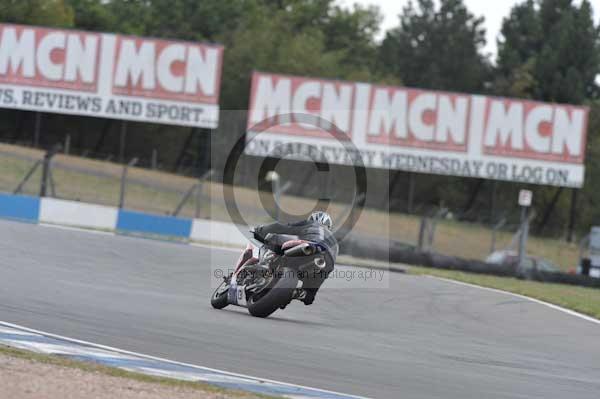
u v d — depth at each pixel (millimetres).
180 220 109688
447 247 165625
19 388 23672
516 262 120125
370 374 31766
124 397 23953
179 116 146625
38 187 148875
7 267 53438
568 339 50625
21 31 146500
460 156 143375
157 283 56500
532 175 144000
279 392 26766
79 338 32031
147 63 146125
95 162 170125
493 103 143500
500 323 55438
